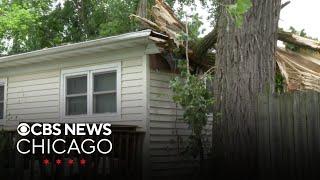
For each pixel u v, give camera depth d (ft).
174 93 31.63
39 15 71.05
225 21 25.31
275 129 22.79
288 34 30.94
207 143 29.09
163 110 31.55
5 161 25.21
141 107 30.60
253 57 24.59
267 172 22.85
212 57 32.19
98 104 33.17
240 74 24.62
